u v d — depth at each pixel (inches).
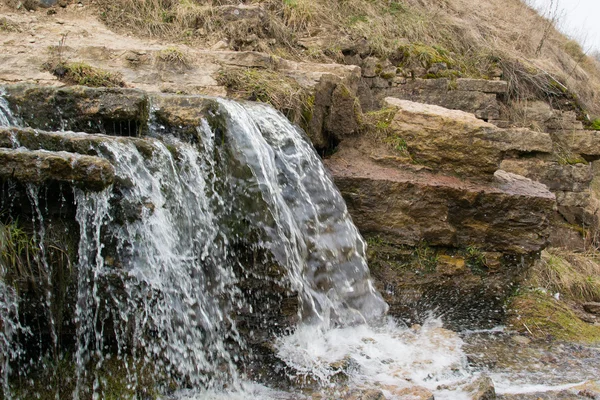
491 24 443.8
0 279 132.5
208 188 173.6
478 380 166.4
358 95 335.3
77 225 144.2
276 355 170.2
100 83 224.1
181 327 159.5
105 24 284.4
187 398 153.9
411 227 228.1
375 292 209.5
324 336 186.1
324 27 346.6
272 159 192.2
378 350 185.8
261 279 173.9
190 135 176.6
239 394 158.7
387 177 229.5
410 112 248.2
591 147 369.1
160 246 156.0
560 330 223.8
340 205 211.5
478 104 352.2
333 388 161.5
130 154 153.1
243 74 236.5
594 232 354.6
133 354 152.9
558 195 349.1
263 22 311.7
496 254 235.0
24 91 172.2
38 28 259.3
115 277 146.9
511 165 338.0
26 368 143.6
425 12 405.7
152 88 228.1
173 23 295.3
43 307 141.0
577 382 182.9
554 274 284.8
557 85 386.3
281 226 178.4
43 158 132.5
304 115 234.7
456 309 228.1
